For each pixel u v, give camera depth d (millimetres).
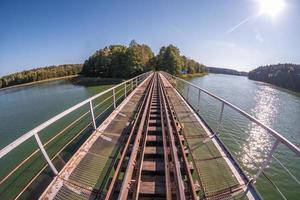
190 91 41688
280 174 12305
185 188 4188
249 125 20422
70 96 44344
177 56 89000
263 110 29672
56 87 73875
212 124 20375
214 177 4266
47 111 29422
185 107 10602
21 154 13023
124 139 6453
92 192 4008
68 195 3877
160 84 22859
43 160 11641
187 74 98812
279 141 3158
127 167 4434
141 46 94750
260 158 14141
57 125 17859
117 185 4148
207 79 90375
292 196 10445
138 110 10195
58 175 4273
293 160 13984
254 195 3682
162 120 7875
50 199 3744
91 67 96250
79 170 4641
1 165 11812
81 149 5422
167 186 3881
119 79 74125
